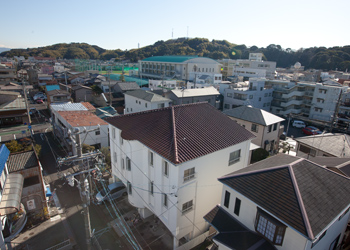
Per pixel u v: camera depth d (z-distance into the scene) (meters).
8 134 30.81
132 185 15.79
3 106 34.62
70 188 20.30
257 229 9.91
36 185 16.11
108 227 15.91
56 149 28.11
